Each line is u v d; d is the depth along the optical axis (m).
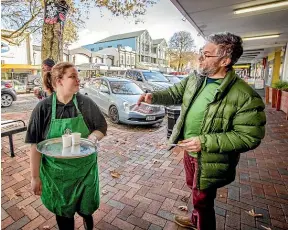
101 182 3.20
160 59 57.09
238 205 2.68
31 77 18.56
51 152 1.53
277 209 2.61
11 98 10.55
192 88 1.80
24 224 2.30
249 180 3.30
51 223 2.32
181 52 34.03
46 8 4.59
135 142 5.11
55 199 1.67
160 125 6.96
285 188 3.07
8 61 23.58
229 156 1.63
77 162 1.62
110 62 40.38
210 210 1.84
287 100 8.51
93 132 1.83
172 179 3.30
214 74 1.67
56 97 1.70
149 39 52.41
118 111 6.55
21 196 2.78
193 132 1.76
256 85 23.08
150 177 3.37
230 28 9.14
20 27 10.80
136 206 2.63
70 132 1.70
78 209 1.78
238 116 1.53
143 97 2.11
